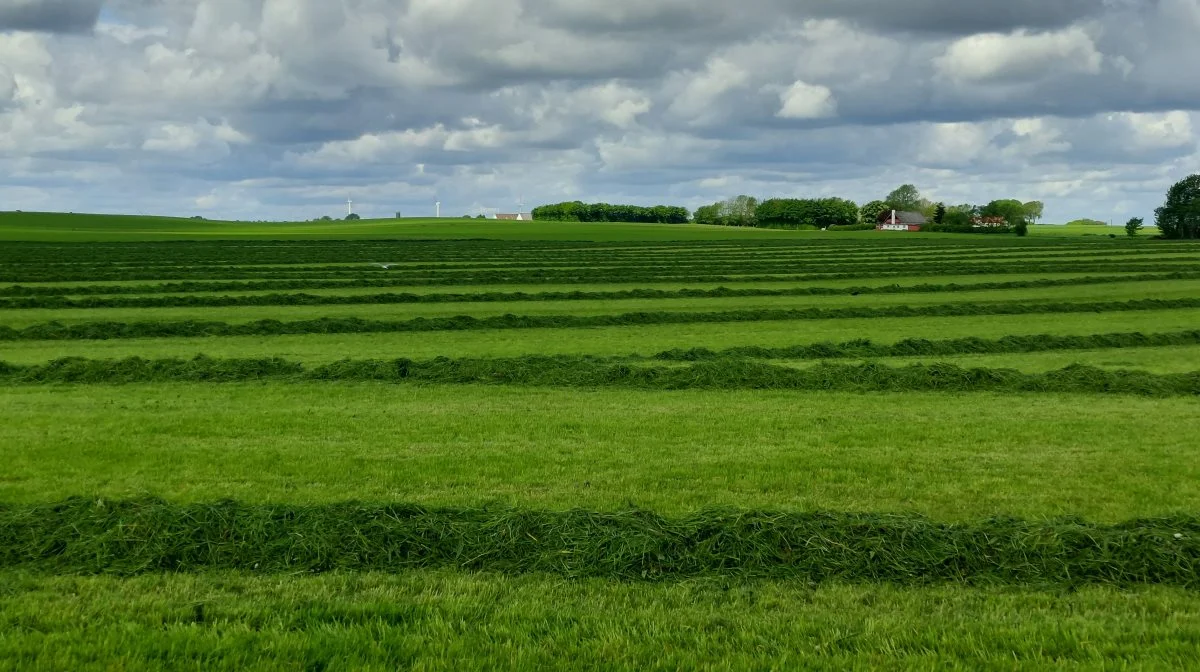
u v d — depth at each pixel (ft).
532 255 277.85
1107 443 48.39
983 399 63.21
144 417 55.21
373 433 50.72
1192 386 66.13
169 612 25.82
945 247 330.75
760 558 30.22
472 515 33.86
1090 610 26.53
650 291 152.46
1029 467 43.16
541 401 61.77
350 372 72.74
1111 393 65.67
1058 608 26.81
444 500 37.45
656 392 65.82
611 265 230.27
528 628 24.76
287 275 188.85
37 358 85.25
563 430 51.57
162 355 87.20
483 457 44.93
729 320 119.03
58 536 32.04
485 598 27.32
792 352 88.63
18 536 32.30
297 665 22.61
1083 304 130.41
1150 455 45.73
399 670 22.41
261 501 37.50
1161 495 38.52
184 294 150.51
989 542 30.86
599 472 42.14
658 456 45.32
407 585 28.53
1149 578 29.19
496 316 116.67
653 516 33.04
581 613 25.95
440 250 311.47
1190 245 346.54
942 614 26.12
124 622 25.05
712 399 62.80
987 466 43.47
